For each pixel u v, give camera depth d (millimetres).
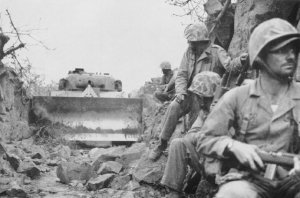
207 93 6703
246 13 9062
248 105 3725
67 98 15586
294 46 3664
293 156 3506
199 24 8172
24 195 8352
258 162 3477
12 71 13812
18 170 9859
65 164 9695
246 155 3502
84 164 9672
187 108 8312
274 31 3584
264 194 3572
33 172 9883
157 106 13797
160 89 15500
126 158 10117
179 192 6906
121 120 15664
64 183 9500
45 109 15445
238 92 3771
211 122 3766
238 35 9188
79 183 9391
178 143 6832
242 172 3645
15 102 14023
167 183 6844
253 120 3697
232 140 3641
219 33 10297
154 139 10711
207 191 7168
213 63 8109
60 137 14828
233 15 10281
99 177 9164
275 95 3711
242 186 3500
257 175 3588
